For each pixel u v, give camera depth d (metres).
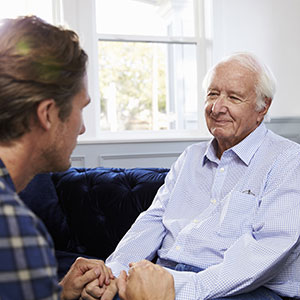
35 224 0.62
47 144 0.79
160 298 1.13
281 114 3.43
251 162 1.49
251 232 1.40
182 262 1.43
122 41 3.67
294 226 1.28
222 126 1.52
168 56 3.83
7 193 0.61
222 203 1.46
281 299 1.32
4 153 0.74
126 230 2.04
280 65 3.38
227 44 3.73
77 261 1.35
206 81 1.64
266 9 3.44
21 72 0.71
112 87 3.69
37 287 0.58
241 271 1.22
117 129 3.74
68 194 2.15
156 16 3.77
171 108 3.86
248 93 1.50
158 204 1.69
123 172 2.19
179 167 1.73
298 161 1.39
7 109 0.71
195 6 3.84
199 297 1.20
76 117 0.83
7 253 0.56
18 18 0.78
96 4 3.59
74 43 0.80
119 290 1.19
